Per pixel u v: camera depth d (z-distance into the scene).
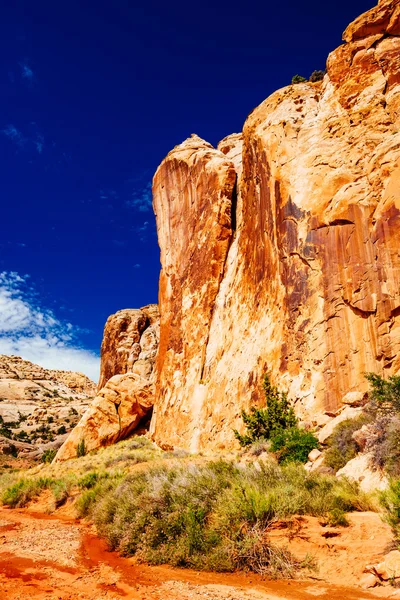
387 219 16.58
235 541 6.78
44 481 19.94
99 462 26.58
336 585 5.39
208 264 31.34
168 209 39.44
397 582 5.06
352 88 21.95
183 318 32.50
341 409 15.47
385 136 19.53
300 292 19.27
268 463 11.16
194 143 40.25
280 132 23.67
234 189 33.34
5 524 12.83
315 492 8.41
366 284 16.62
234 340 25.58
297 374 18.20
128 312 65.19
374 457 9.40
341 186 19.14
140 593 5.64
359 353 16.17
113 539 8.78
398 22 21.48
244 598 5.12
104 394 38.22
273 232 22.48
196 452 23.77
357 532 6.73
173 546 7.46
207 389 26.48
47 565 7.47
